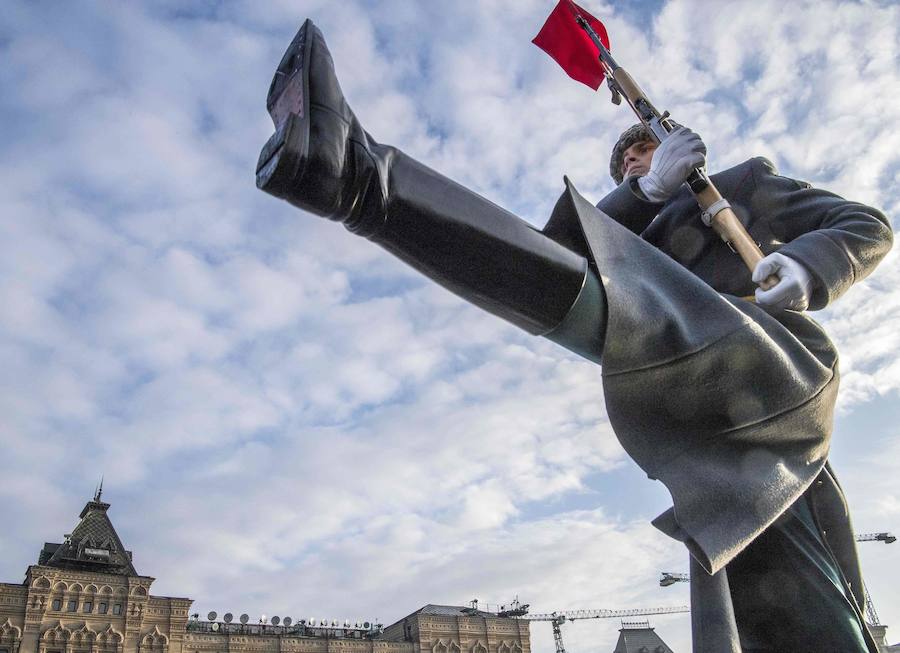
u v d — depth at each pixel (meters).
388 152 1.36
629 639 62.97
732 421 1.61
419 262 1.42
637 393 1.56
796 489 1.68
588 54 2.72
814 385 1.71
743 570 1.98
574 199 1.59
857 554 2.05
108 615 38.34
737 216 2.27
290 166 1.18
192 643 40.69
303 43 1.28
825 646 1.89
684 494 1.58
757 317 1.76
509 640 49.44
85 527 41.06
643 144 2.61
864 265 1.93
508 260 1.43
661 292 1.58
